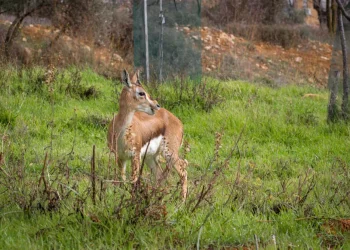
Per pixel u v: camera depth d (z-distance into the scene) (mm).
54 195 8367
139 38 19016
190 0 19625
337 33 16688
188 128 14602
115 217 7852
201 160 12367
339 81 15648
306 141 14305
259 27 30484
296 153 13547
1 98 14617
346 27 17781
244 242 7980
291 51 29344
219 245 7773
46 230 7582
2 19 23000
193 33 19672
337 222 8602
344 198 9398
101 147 12734
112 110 15695
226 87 18391
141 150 10547
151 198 8125
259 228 8352
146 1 18781
